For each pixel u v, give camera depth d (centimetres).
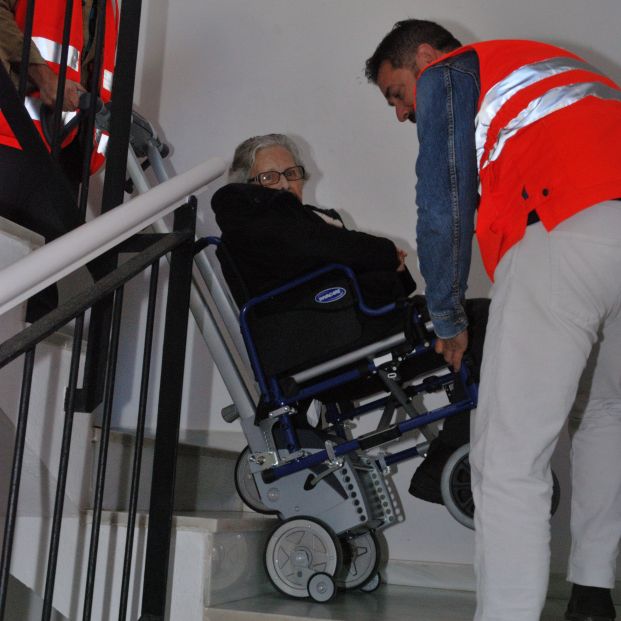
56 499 124
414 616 171
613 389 153
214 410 282
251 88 308
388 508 208
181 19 319
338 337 193
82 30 185
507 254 130
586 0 279
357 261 197
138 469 145
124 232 129
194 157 308
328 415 224
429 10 294
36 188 154
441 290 137
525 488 120
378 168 289
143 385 146
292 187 249
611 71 273
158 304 295
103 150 197
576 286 122
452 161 133
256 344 200
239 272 207
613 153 126
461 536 251
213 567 168
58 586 168
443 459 205
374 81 179
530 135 131
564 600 229
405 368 209
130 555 143
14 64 164
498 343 125
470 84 137
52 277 113
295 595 190
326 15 305
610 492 154
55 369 158
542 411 121
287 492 200
